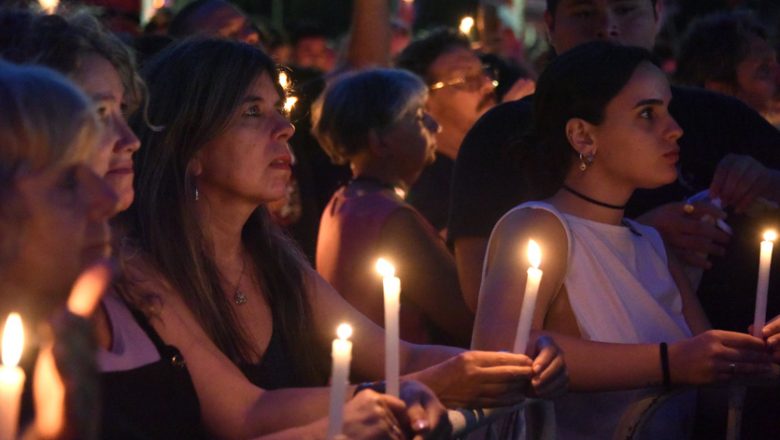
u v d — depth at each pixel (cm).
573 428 750
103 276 372
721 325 942
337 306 750
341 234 1060
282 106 705
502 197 934
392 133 1087
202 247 672
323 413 628
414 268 1042
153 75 680
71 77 571
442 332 1060
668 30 2038
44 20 588
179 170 667
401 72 1119
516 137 848
